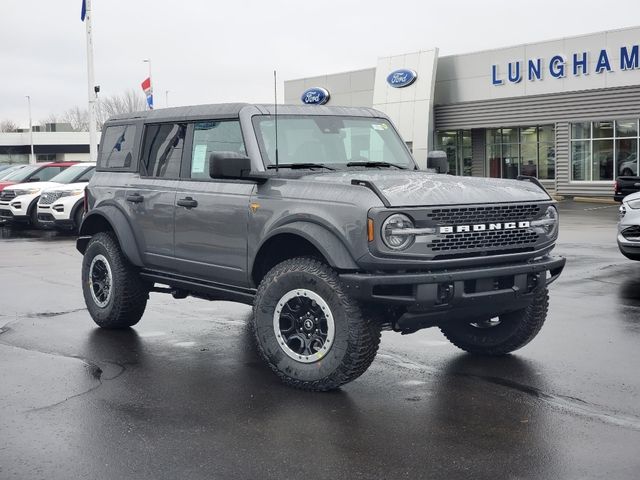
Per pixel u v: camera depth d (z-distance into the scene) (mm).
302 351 5840
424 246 5453
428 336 7660
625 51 29266
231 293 6648
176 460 4477
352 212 5477
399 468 4340
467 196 5727
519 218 5961
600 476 4207
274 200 6078
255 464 4410
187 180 7020
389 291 5523
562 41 31281
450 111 35812
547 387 5875
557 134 31938
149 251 7406
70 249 16219
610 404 5457
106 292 7930
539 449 4613
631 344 7160
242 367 6547
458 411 5340
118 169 7926
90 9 31828
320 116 6930
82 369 6465
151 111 7715
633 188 21266
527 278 5984
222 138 6781
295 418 5211
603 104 30219
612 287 10273
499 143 35688
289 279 5785
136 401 5594
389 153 7195
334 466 4371
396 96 36875
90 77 32094
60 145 85875
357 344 5527
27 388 5914
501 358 6762
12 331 7973
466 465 4375
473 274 5574
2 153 84875
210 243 6676
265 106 6730
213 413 5320
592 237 17016
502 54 33438
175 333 7875
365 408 5418
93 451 4617
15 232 20578
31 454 4574
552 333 7641
